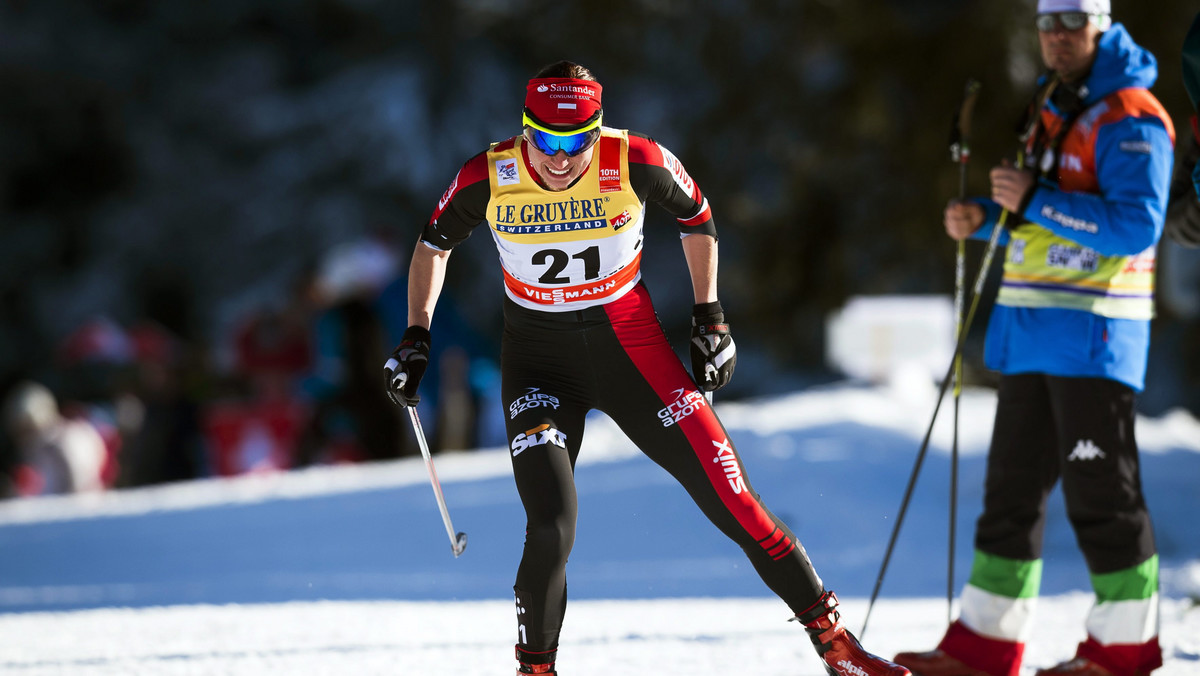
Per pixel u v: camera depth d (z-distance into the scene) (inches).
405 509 1186.6
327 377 1657.2
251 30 3937.0
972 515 1079.0
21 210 3860.7
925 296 2341.3
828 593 492.1
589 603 804.6
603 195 477.7
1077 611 732.0
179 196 3708.2
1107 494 533.0
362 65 3747.5
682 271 3299.7
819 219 2351.1
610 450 1397.6
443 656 595.5
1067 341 536.4
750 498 483.5
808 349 2443.4
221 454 1711.4
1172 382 2423.7
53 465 1647.4
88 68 3750.0
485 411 1761.8
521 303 501.0
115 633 684.7
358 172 3609.7
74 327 3592.5
